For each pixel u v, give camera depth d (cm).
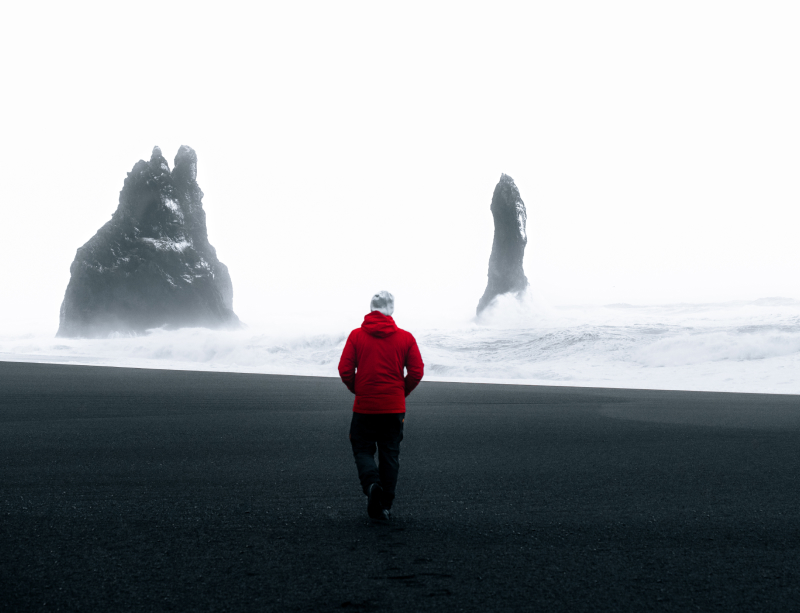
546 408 1414
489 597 326
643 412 1336
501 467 714
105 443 857
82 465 703
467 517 493
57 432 955
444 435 979
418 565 377
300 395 1647
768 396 1788
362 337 497
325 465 713
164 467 696
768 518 494
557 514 504
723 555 400
